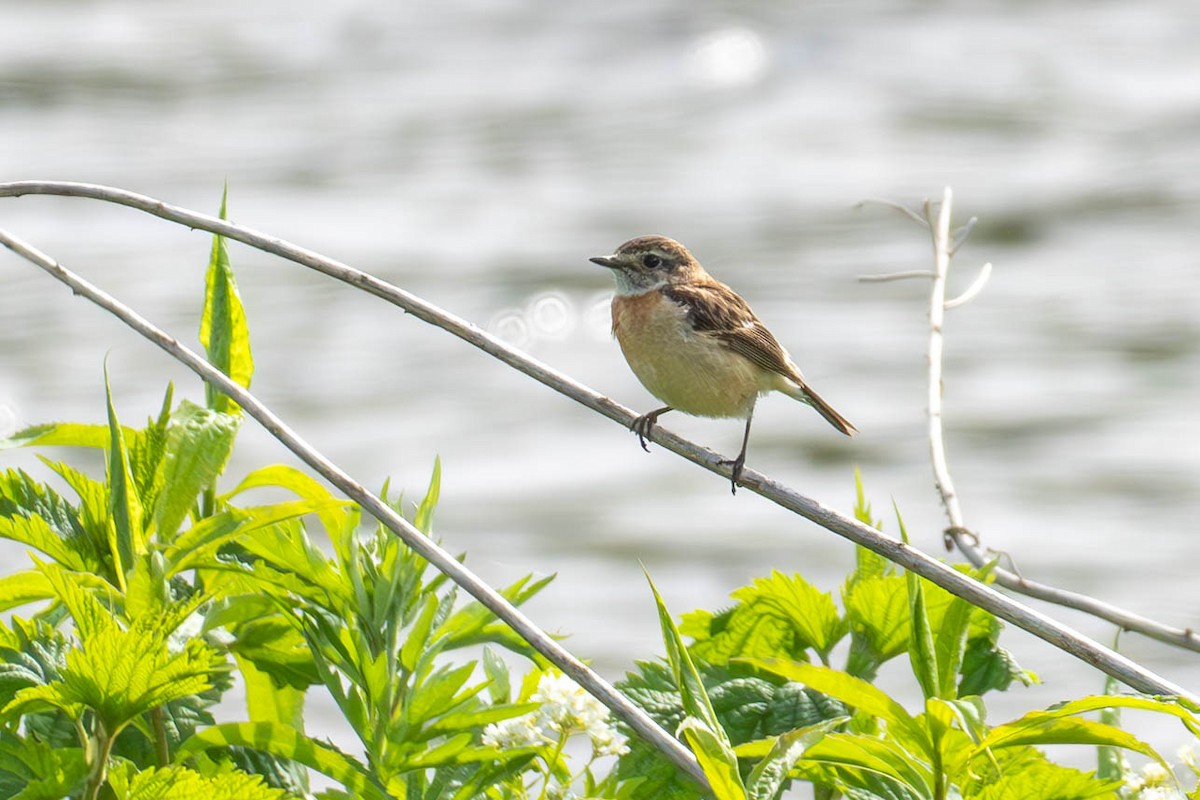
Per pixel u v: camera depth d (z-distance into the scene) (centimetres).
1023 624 388
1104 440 1783
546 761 390
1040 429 1839
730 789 324
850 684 349
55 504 414
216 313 470
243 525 385
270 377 2117
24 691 351
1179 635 478
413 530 392
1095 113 3394
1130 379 1989
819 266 2584
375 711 391
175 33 4444
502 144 3472
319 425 1930
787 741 329
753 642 456
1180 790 354
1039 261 2516
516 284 2544
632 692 432
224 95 3812
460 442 1866
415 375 2127
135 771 361
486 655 427
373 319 2388
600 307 2448
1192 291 2314
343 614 399
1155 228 2630
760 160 3241
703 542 1541
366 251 2712
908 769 349
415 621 402
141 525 405
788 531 1582
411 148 3416
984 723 339
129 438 426
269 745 382
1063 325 2208
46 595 398
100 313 2302
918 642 383
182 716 409
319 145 3400
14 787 362
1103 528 1531
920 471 1736
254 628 422
